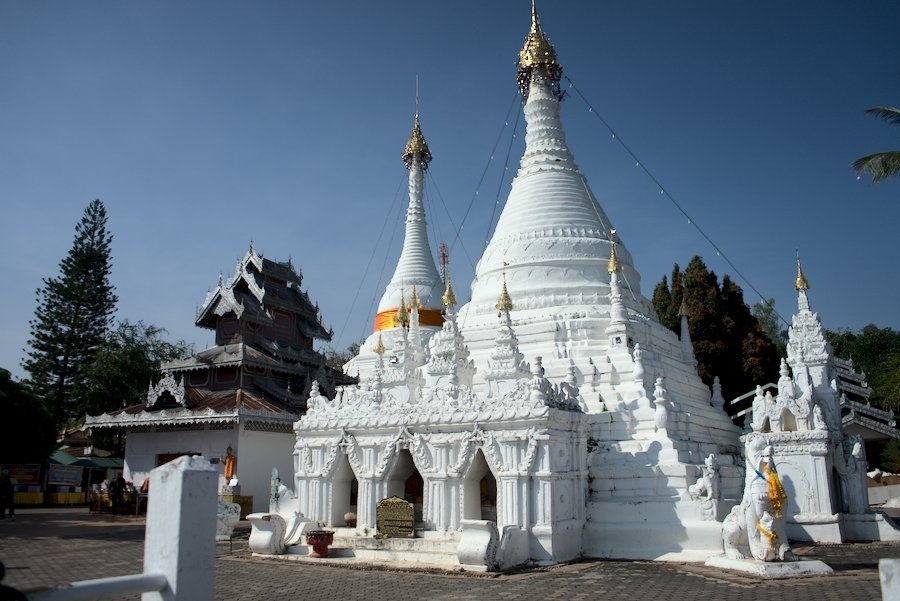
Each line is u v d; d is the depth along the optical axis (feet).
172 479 26.86
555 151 143.02
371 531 87.81
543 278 125.90
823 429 98.73
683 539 79.36
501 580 65.87
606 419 94.17
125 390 200.54
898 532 97.66
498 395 94.12
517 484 79.92
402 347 126.00
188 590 26.12
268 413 136.05
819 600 53.67
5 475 142.61
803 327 110.83
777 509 69.62
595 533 84.17
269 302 165.07
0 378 158.40
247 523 119.55
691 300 181.78
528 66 150.30
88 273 214.07
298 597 57.62
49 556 79.87
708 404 128.16
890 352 279.08
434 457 86.33
